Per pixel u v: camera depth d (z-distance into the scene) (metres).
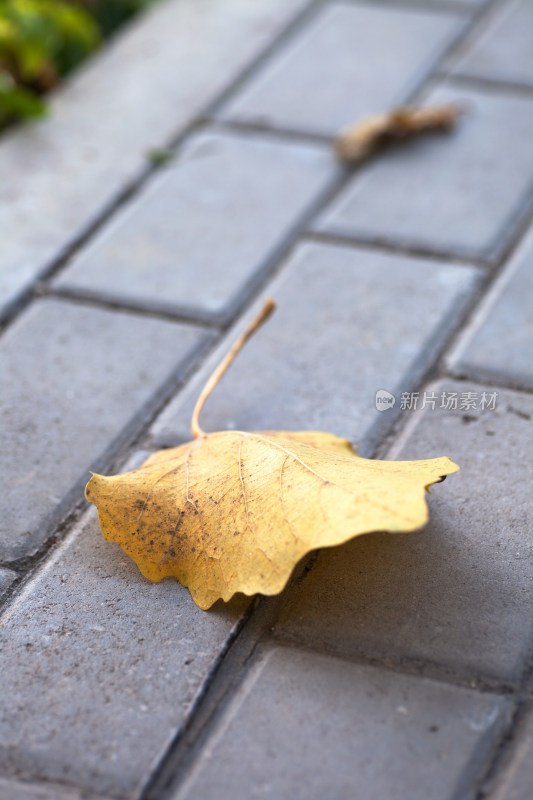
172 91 1.33
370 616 0.97
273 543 0.95
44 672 0.96
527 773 0.92
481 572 0.98
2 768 0.93
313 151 1.26
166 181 1.24
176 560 0.98
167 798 0.92
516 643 0.96
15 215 1.21
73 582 0.99
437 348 1.10
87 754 0.94
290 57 1.36
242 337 1.04
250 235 1.19
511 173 1.22
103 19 1.49
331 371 1.08
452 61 1.34
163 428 1.06
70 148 1.27
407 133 1.25
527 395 1.06
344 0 1.43
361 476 0.96
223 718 0.94
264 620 0.97
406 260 1.16
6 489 1.04
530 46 1.34
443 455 1.04
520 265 1.14
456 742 0.93
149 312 1.13
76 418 1.07
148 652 0.96
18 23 1.32
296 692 0.95
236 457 0.99
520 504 1.01
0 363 1.10
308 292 1.14
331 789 0.92
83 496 1.03
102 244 1.19
